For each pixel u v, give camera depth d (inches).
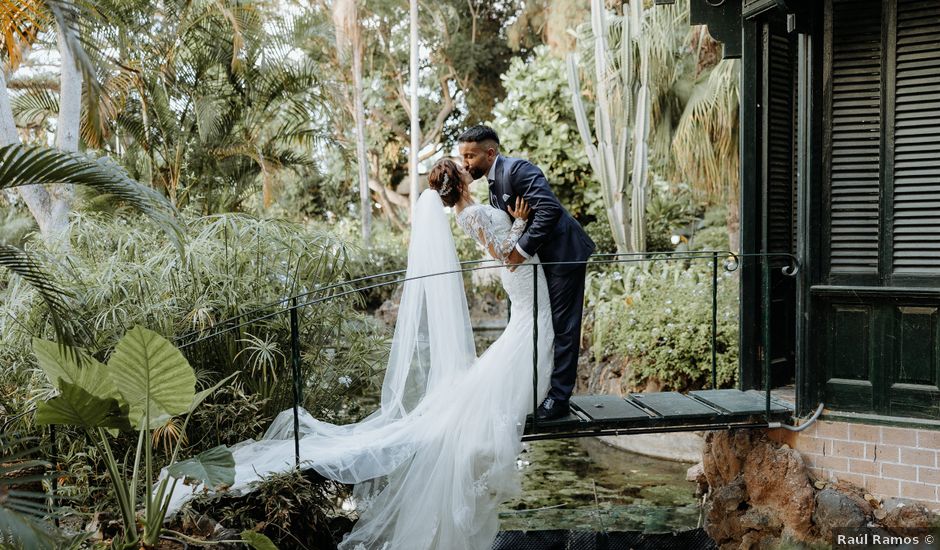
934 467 134.7
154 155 337.7
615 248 420.2
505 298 432.8
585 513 170.9
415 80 585.6
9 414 136.3
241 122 350.0
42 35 267.1
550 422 135.9
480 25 748.0
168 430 132.1
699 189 308.2
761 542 145.3
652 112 317.7
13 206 364.5
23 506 89.4
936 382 135.8
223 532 118.3
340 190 679.7
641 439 226.4
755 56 168.1
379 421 138.3
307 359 152.3
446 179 135.9
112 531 118.6
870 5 137.9
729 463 154.4
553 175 424.8
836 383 144.5
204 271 147.6
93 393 111.4
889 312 139.3
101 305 140.3
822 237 144.6
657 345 231.1
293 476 123.8
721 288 244.7
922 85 134.5
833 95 141.8
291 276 159.0
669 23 296.8
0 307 143.6
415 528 125.1
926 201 135.0
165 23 323.9
